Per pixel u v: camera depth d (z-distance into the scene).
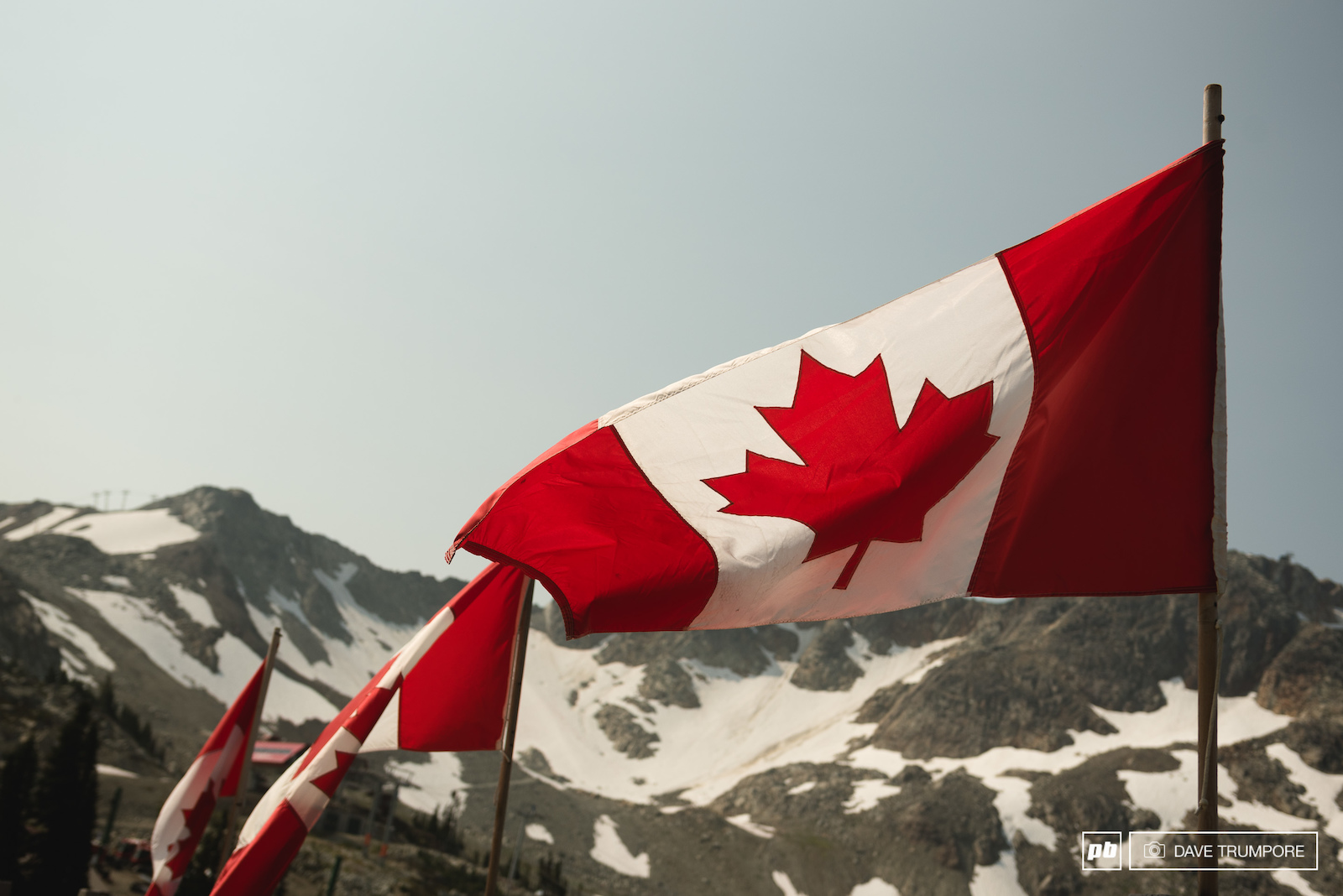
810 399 8.65
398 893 104.06
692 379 8.95
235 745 22.47
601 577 8.54
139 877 81.94
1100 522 7.62
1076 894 198.25
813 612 8.38
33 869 67.75
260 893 11.05
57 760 70.31
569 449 8.72
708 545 8.48
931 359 8.43
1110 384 7.87
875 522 8.26
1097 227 8.24
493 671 13.08
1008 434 8.09
